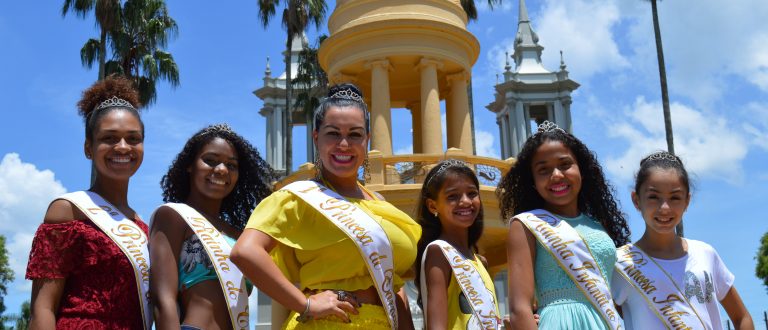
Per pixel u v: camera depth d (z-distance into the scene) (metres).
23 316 34.59
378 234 4.15
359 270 4.17
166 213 4.32
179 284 4.29
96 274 4.15
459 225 5.06
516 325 4.36
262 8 26.48
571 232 4.57
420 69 16.58
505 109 51.56
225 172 4.75
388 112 16.12
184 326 4.16
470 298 4.77
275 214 4.12
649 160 5.27
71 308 4.07
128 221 4.39
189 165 4.85
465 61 17.17
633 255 5.14
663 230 5.11
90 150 4.74
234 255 3.90
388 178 14.30
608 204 5.20
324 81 29.34
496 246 14.45
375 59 16.38
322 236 4.16
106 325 4.11
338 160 4.41
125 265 4.21
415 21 16.28
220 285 4.30
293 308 3.89
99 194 4.57
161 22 24.20
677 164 5.20
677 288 4.99
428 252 4.92
